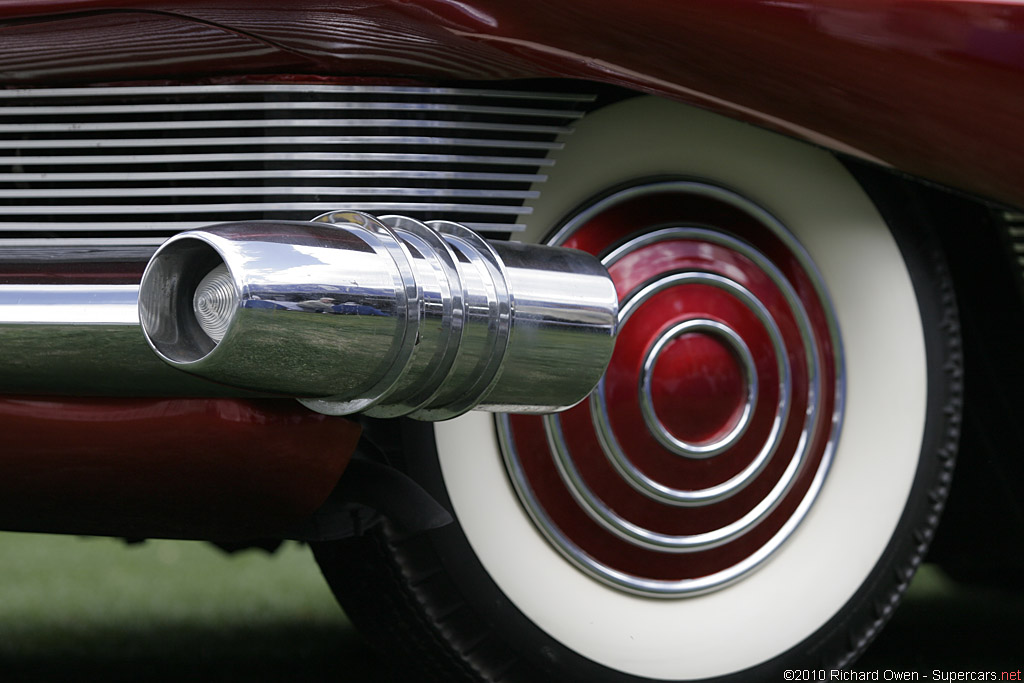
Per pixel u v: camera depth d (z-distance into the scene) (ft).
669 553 17.34
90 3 13.75
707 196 17.33
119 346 12.90
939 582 32.37
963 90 14.78
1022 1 14.79
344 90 14.47
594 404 16.69
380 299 12.20
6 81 14.92
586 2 13.84
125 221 14.88
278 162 14.60
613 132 16.89
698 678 17.49
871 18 14.47
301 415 13.23
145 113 14.85
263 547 20.13
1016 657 24.13
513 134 15.64
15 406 13.50
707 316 17.12
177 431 13.08
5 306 13.19
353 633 26.66
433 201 15.17
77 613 28.35
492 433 16.72
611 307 13.97
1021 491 19.95
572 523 16.98
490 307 13.05
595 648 17.07
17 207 14.87
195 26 13.83
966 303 19.21
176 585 32.76
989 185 15.64
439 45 14.03
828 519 17.99
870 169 17.81
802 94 14.79
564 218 16.80
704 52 14.38
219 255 11.82
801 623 17.90
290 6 13.55
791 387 17.56
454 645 16.58
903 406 18.21
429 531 16.34
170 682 21.71
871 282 17.99
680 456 17.02
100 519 14.19
